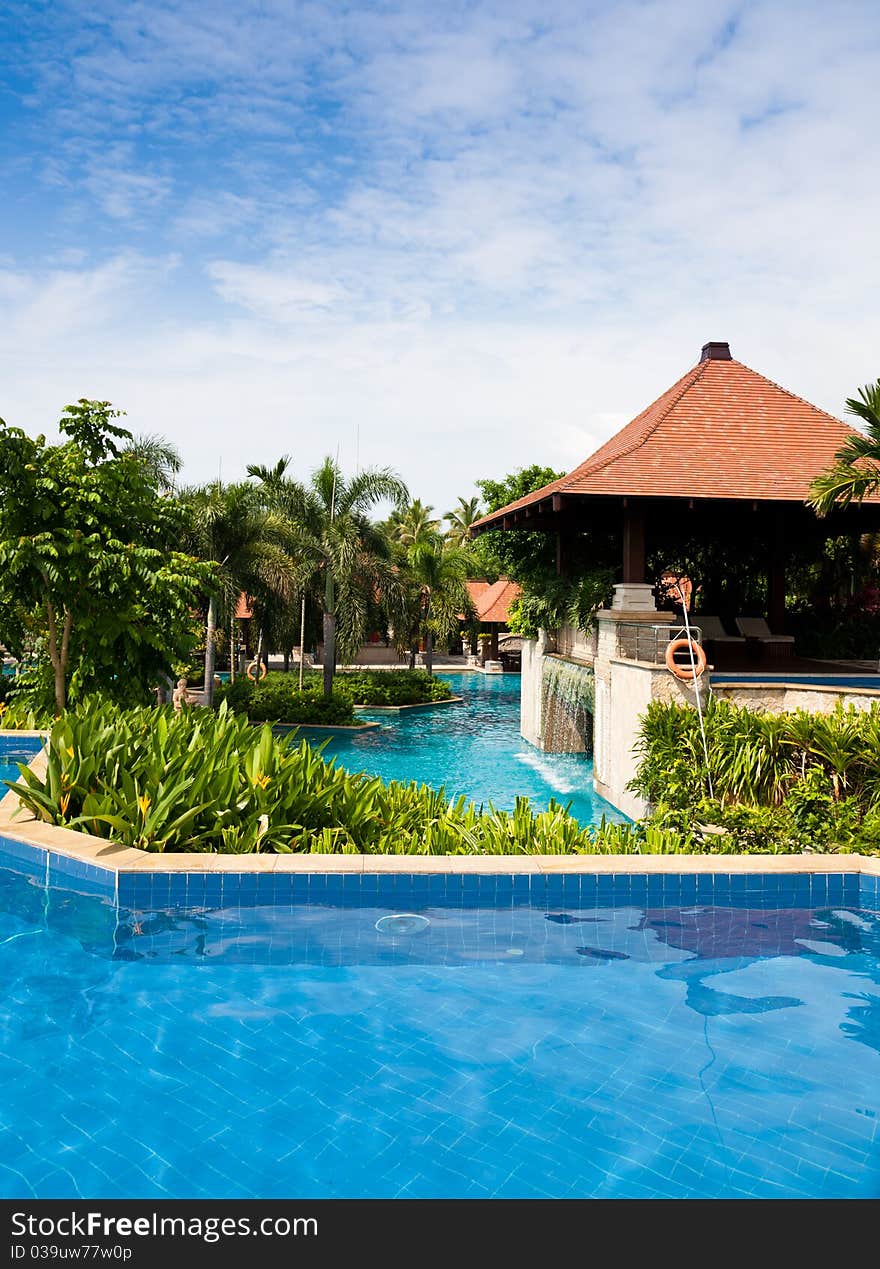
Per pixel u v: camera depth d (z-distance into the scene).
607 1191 4.17
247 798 8.71
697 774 11.25
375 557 29.31
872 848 9.13
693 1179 4.27
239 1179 4.24
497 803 15.83
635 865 7.88
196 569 16.06
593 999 6.15
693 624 20.05
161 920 7.32
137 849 8.06
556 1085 5.07
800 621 21.62
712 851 9.32
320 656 46.97
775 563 20.09
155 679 16.34
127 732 9.98
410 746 23.11
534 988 6.30
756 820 9.49
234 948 6.86
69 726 9.88
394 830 9.22
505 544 23.72
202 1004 6.01
